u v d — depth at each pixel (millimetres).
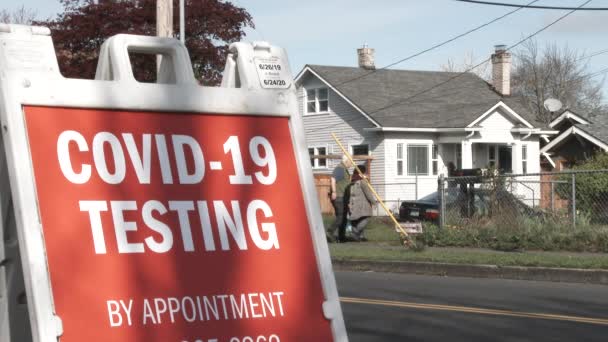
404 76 58344
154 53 5332
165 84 5137
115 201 4840
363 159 52500
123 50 5094
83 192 4762
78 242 4676
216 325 4949
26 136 4672
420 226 26391
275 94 5465
